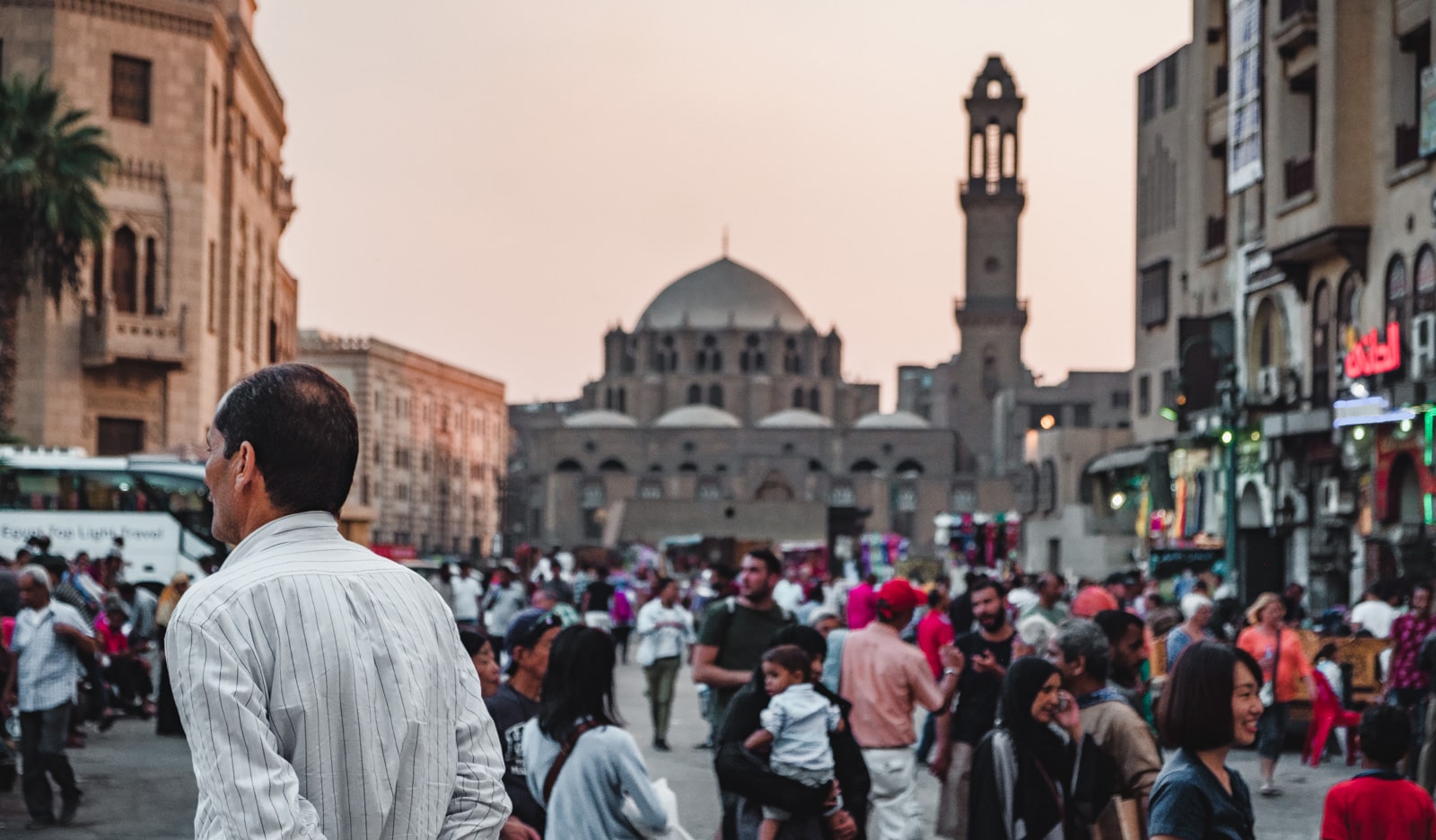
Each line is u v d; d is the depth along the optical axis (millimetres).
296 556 4031
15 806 16594
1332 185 35875
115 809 16406
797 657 9508
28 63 51906
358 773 3836
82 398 52438
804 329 174625
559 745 8125
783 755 9406
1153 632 20359
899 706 11727
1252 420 41375
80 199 43719
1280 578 41250
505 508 141000
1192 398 45656
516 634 9023
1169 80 53906
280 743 3816
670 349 173375
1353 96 35781
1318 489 38656
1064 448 62875
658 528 120875
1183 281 49562
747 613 13406
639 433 161750
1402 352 33844
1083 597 15680
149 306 53969
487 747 4203
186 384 54438
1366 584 35656
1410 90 34594
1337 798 7379
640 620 22781
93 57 52625
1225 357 33781
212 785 3676
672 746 22844
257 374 4211
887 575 54719
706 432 161000
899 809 11695
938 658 17500
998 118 143500
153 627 28094
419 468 124312
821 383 172500
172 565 41281
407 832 3904
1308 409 39344
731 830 9820
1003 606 13461
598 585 31469
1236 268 44781
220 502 4176
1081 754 8750
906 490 148625
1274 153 39406
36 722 15461
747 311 174375
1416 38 34469
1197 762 6527
